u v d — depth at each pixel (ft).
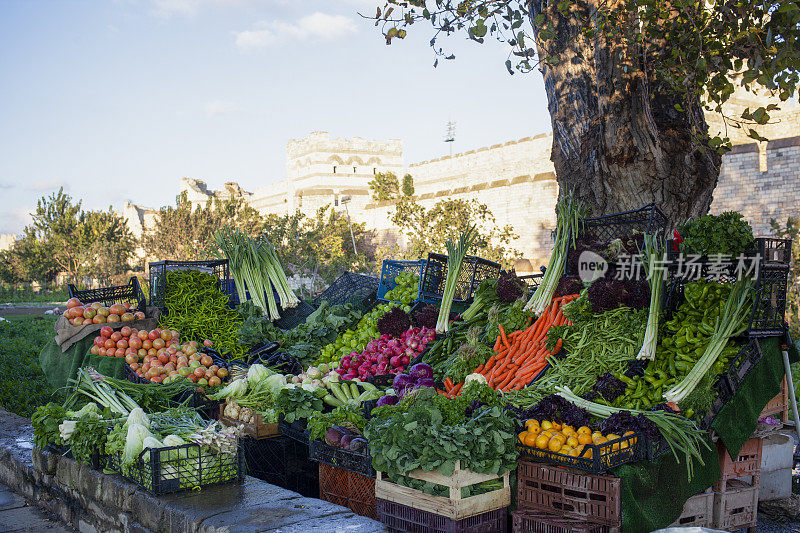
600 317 19.72
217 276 33.27
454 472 13.84
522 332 21.68
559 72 26.23
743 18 21.17
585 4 25.89
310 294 142.00
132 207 298.15
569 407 15.79
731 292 16.84
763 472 18.88
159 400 22.15
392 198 197.77
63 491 19.74
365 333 26.86
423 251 136.36
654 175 23.61
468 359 20.85
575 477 14.16
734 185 99.19
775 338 17.75
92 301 30.83
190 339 29.25
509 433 14.66
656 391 16.40
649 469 14.37
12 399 32.68
